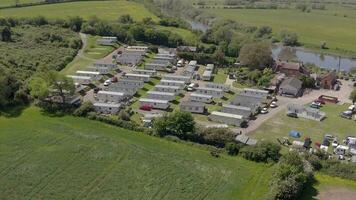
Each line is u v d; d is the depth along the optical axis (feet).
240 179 415.03
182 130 489.26
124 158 443.32
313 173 421.18
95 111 556.92
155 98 611.06
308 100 648.79
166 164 435.53
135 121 536.42
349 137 504.84
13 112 543.39
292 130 533.55
